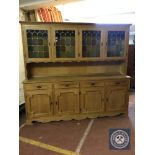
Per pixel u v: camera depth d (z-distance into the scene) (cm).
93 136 241
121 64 329
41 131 259
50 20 331
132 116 308
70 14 391
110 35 297
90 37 294
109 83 293
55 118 288
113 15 399
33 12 321
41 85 275
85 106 293
